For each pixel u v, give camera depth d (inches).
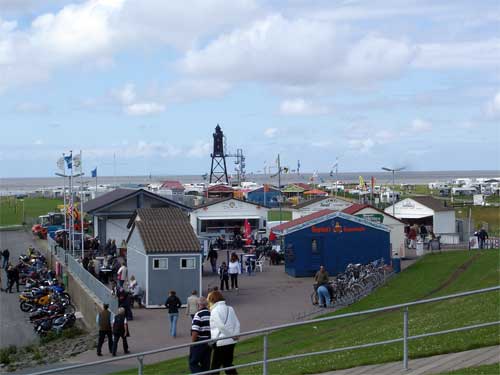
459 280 1472.7
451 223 2610.7
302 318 1253.7
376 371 581.3
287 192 4606.3
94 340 1258.0
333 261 1827.0
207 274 1883.6
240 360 843.4
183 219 1628.9
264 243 2269.9
